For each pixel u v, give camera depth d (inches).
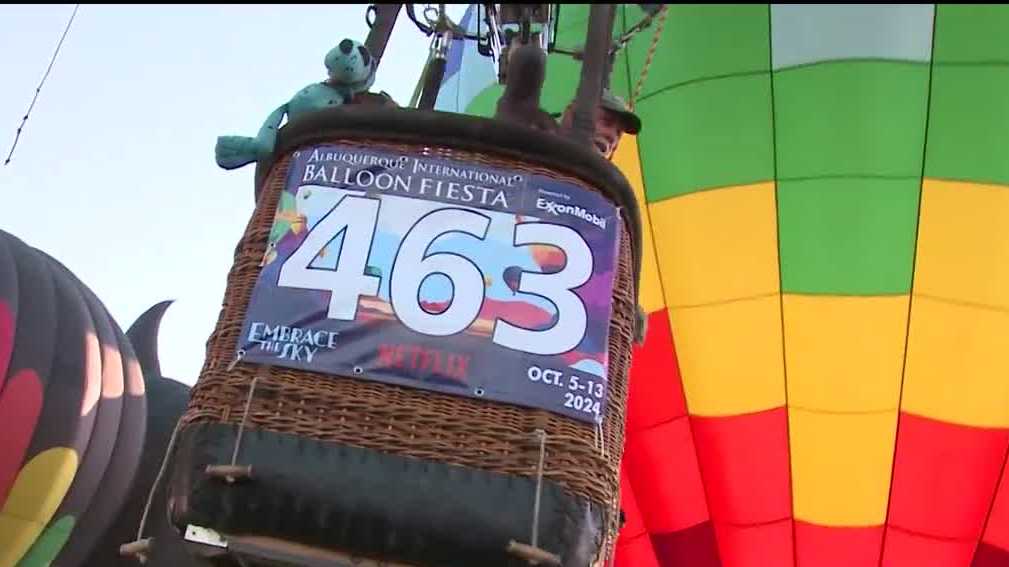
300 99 130.9
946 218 246.8
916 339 259.1
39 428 341.1
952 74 230.1
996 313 252.8
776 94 236.8
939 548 272.8
